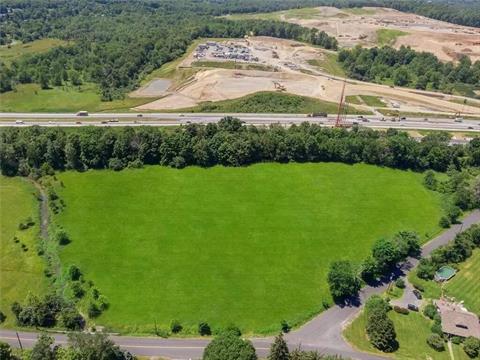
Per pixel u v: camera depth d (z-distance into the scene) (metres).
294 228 154.50
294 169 189.88
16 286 129.38
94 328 115.38
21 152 184.50
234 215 159.62
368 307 120.94
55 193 168.50
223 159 189.50
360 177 187.25
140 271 134.12
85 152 184.25
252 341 112.81
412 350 111.38
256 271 135.75
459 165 198.88
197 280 131.62
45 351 98.88
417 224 160.88
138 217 157.00
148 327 116.38
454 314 119.25
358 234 153.25
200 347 111.25
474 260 144.75
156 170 185.12
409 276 137.12
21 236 149.00
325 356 108.31
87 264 136.25
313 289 130.00
